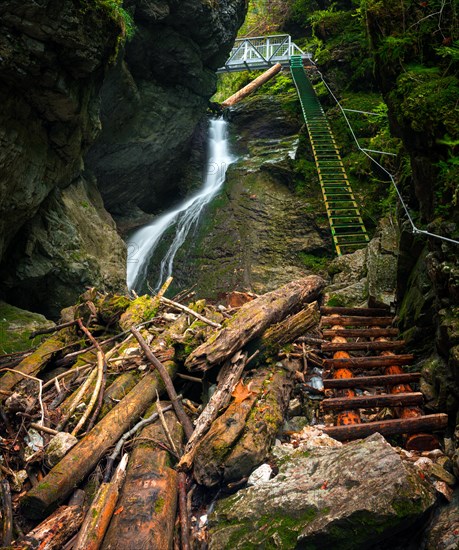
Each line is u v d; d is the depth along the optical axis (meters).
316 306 4.43
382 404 3.38
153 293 12.91
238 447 2.85
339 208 10.51
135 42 10.27
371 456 2.51
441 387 3.19
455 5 3.31
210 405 3.22
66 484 2.67
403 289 4.59
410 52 3.46
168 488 2.64
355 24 15.55
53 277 7.68
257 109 17.56
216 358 3.42
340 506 2.29
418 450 3.09
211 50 12.35
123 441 3.01
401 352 4.19
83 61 5.86
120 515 2.41
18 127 5.86
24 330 6.01
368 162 11.43
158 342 4.23
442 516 2.41
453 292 2.93
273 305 4.30
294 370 4.07
